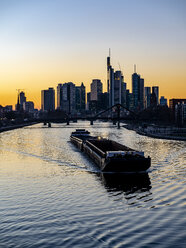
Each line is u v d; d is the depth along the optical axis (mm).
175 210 35625
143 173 56969
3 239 28031
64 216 33812
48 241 27562
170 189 45344
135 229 30094
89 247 26375
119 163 55500
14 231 29797
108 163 55531
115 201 39438
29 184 49375
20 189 46031
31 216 33875
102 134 196625
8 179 53406
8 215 34250
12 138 156500
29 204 38281
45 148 105938
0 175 57031
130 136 173500
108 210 35844
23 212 35250
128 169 56406
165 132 196000
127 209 36156
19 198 41031
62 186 47844
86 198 40938
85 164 69062
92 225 31203
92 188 46344
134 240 27641
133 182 49969
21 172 60000
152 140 141125
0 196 42094
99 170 61000
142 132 198500
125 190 45000
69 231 29719
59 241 27547
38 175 56781
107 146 92688
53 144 121750
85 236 28562
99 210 35906
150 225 31141
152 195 42219
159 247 26250
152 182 49906
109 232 29438
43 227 30703
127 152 57188
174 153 88312
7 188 46688
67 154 88188
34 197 41500
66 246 26609
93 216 33844
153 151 93812
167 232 29297
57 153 90812
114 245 26688
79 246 26578
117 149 80312
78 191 44656
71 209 36219
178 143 123562
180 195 42000
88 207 37000
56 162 72750
